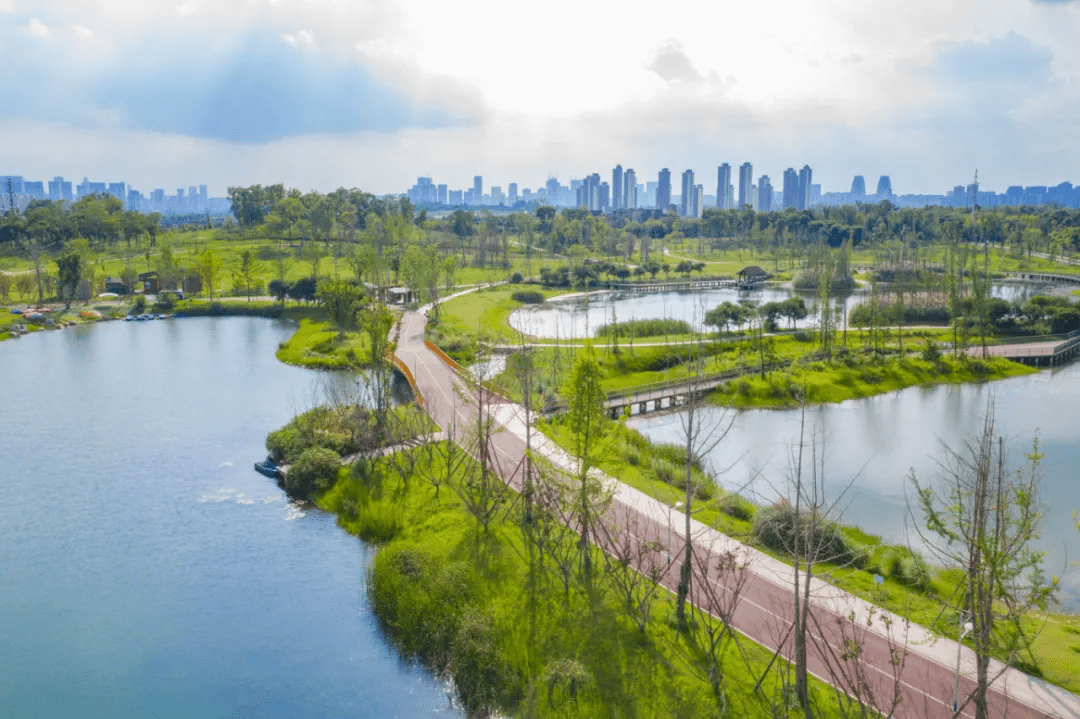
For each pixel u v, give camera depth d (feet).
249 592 181.57
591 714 126.52
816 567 168.04
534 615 153.79
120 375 398.42
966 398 361.51
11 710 140.97
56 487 244.83
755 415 333.01
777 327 491.72
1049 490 244.42
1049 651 139.85
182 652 158.40
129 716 138.72
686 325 493.36
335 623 168.76
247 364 424.05
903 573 167.02
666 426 311.88
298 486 235.81
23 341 497.46
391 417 269.03
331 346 441.27
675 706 123.54
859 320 511.40
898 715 118.52
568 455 204.95
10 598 179.83
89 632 166.50
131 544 205.46
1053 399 359.87
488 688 140.87
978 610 102.01
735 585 157.58
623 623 147.43
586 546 166.20
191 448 281.33
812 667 131.64
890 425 318.65
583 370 167.12
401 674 150.82
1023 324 499.10
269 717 138.31
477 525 193.57
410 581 172.04
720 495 210.18
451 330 466.70
